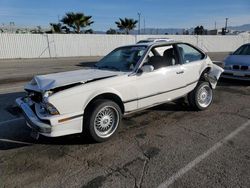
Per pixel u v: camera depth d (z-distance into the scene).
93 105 3.98
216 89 8.14
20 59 21.75
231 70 8.80
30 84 4.37
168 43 5.27
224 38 34.50
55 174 3.21
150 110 5.80
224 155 3.64
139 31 43.19
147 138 4.29
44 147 3.98
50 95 3.69
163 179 3.07
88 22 35.94
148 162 3.48
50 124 3.62
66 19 35.06
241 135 4.37
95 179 3.09
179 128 4.72
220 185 2.93
